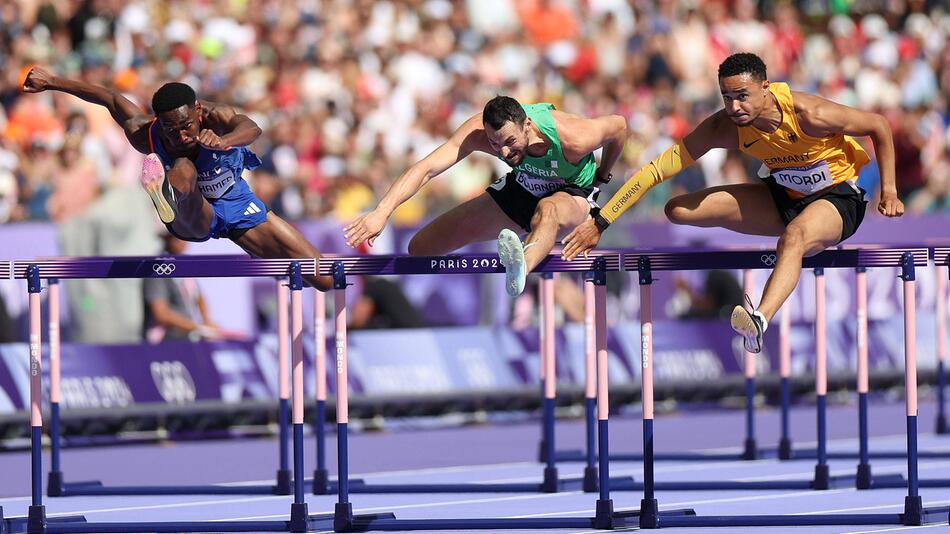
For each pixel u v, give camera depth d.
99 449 39.88
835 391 50.09
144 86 53.22
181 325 42.16
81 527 26.41
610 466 36.62
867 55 70.19
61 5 56.50
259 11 60.09
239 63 57.84
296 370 26.28
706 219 25.83
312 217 49.75
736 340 48.59
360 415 43.16
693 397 47.91
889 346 50.97
